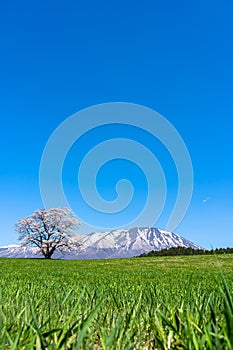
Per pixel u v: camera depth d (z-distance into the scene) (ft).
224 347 4.61
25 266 98.43
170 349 5.86
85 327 4.41
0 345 5.72
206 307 8.38
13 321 7.40
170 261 119.34
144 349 6.52
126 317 7.78
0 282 28.12
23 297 12.57
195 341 5.16
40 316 8.36
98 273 60.39
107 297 13.00
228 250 197.77
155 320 7.43
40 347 4.82
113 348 5.58
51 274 54.95
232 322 4.19
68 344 5.89
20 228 222.48
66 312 8.72
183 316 7.43
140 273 59.57
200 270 70.85
